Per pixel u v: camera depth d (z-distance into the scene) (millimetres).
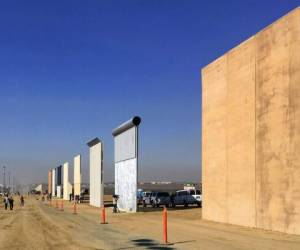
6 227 32406
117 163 58781
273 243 19734
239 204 29484
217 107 33281
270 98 25906
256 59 27531
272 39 25797
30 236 25781
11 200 59844
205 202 35438
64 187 119312
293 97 23719
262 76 26812
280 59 24953
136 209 49000
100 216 43438
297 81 23406
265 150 26328
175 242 20625
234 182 30312
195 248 18344
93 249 18984
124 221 35531
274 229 25188
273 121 25531
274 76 25531
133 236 23750
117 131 57375
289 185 23844
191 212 45219
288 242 20078
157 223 32781
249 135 28266
